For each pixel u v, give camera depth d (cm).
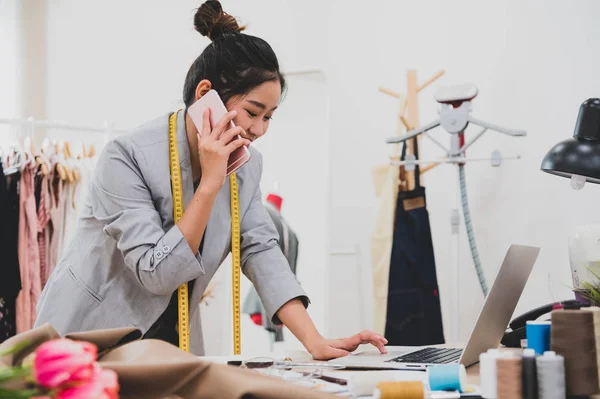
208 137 160
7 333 302
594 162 164
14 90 400
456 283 298
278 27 362
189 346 180
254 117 169
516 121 315
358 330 339
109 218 164
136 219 161
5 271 302
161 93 380
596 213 298
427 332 294
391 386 91
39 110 400
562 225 304
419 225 297
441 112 290
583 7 304
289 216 304
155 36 383
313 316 296
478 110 322
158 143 173
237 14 371
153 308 174
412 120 308
